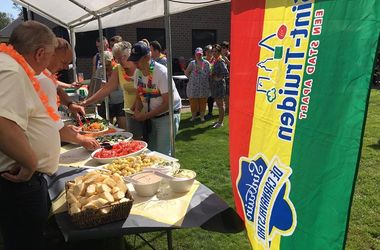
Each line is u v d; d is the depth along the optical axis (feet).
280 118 4.56
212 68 21.09
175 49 39.96
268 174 4.88
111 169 6.59
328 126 3.76
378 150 15.14
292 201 4.36
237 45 5.66
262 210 5.08
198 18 40.24
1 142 4.54
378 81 31.58
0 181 5.11
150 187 5.63
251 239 5.45
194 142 17.90
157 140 10.09
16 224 5.31
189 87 22.41
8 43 5.17
